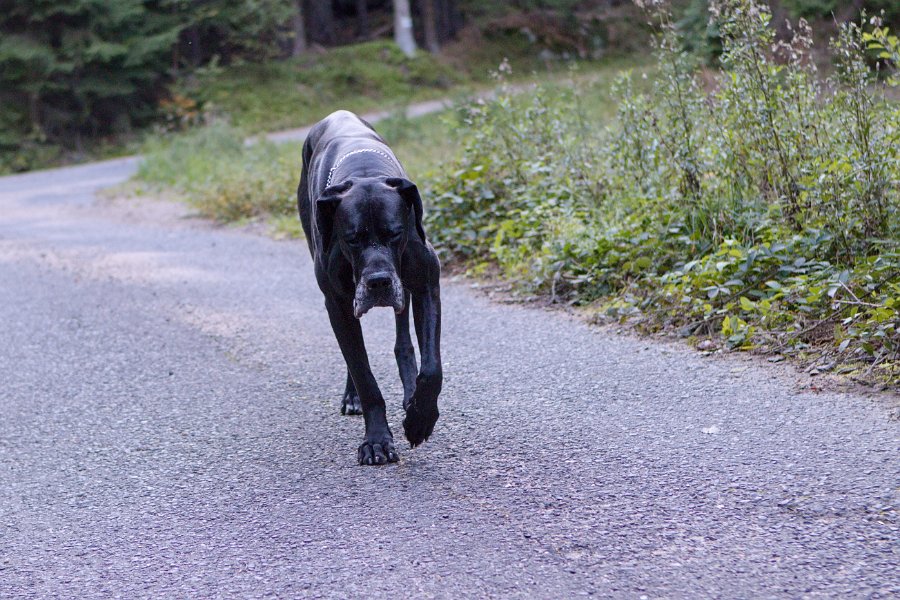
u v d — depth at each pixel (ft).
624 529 11.47
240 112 106.22
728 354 17.85
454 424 15.58
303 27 126.52
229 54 118.11
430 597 10.27
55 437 16.70
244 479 14.12
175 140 73.15
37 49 100.48
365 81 115.75
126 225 45.14
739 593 9.87
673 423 14.79
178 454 15.40
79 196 61.31
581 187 27.55
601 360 18.30
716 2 22.40
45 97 105.91
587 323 20.99
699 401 15.64
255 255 33.50
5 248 39.96
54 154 101.35
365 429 14.78
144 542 12.27
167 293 28.14
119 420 17.35
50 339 23.86
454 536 11.66
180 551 11.91
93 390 19.36
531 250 25.91
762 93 21.52
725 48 22.26
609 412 15.52
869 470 12.42
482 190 29.66
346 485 13.56
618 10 124.26
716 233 21.84
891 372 15.72
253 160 56.03
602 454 13.83
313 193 15.94
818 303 18.26
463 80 119.44
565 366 18.13
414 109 99.60
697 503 12.00
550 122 31.14
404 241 13.60
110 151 103.19
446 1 132.67
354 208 13.26
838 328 16.75
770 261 19.88
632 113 25.55
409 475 13.71
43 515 13.39
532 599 10.09
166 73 111.65
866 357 16.42
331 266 13.84
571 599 10.01
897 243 18.26
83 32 103.14
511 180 29.73
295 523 12.44
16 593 11.14
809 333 17.81
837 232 19.49
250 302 26.02
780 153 20.86
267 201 43.16
